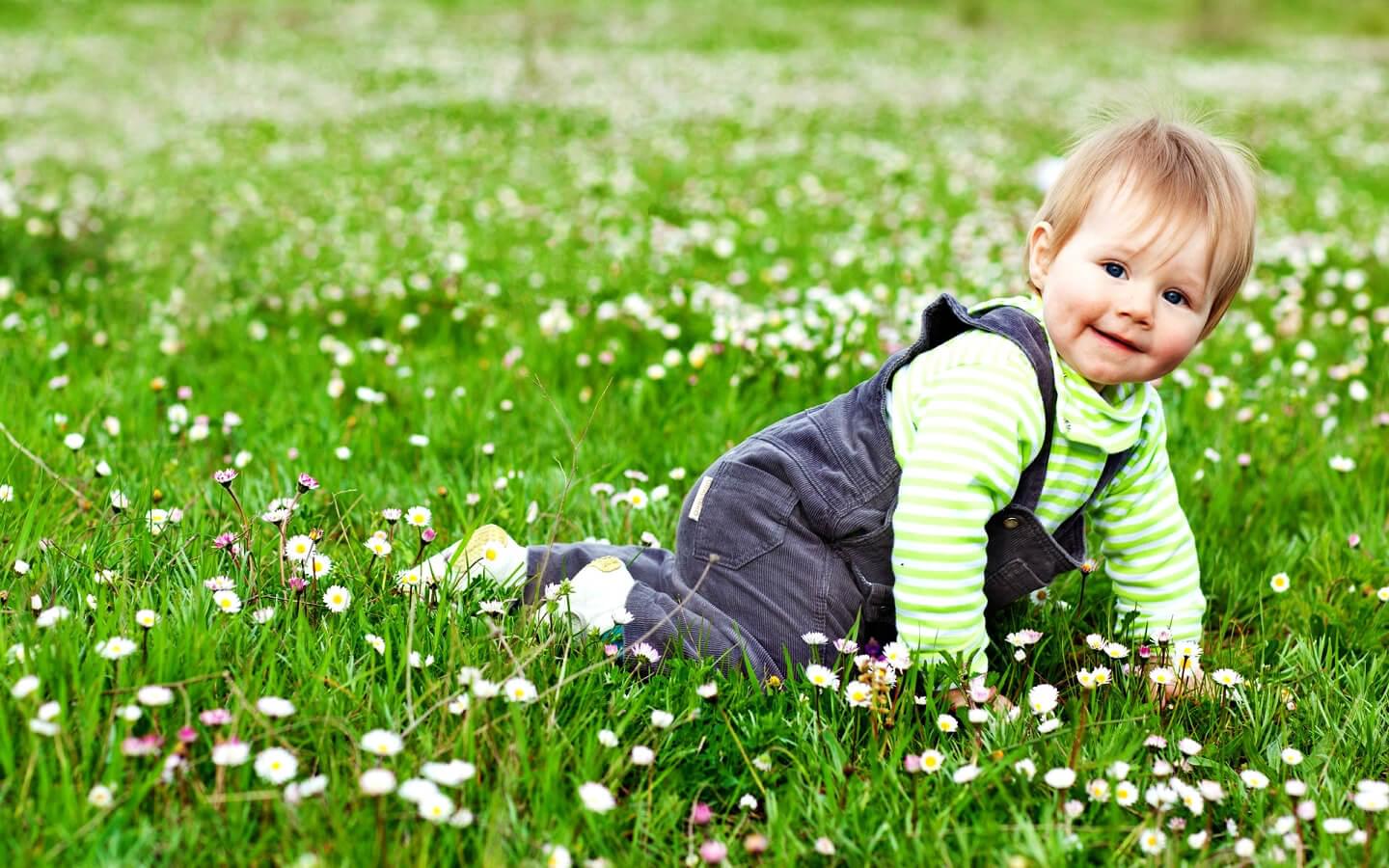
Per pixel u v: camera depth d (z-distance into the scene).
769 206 9.02
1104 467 2.53
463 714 2.18
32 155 10.28
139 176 9.69
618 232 7.61
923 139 13.12
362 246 7.11
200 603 2.41
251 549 2.71
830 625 2.58
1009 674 2.59
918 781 2.17
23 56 18.05
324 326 5.38
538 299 5.70
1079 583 3.14
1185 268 2.33
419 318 5.41
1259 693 2.59
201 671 2.21
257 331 5.05
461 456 3.89
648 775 2.16
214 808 1.90
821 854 2.02
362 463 3.75
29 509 2.82
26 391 3.95
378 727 2.18
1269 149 12.40
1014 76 19.95
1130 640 2.72
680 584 2.71
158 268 6.31
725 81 17.89
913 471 2.40
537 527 3.34
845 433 2.60
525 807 2.02
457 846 1.92
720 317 4.88
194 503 3.21
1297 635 2.97
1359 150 12.61
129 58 18.55
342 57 19.41
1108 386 2.53
